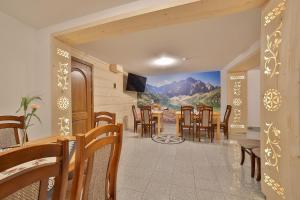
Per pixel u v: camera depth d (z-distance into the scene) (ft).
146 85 26.45
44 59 8.73
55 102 8.73
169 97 25.40
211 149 12.39
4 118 5.68
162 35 9.96
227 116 15.60
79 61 12.53
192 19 6.81
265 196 6.15
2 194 1.61
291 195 4.51
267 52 5.71
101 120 7.80
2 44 7.44
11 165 1.66
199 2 5.64
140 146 13.20
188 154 11.28
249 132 18.42
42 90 8.75
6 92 7.59
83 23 7.70
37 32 8.92
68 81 9.61
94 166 3.10
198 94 23.79
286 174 4.73
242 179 7.72
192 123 15.67
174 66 19.13
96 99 14.83
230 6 5.93
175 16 6.59
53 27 8.49
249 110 20.58
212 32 9.53
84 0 6.52
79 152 2.63
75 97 12.04
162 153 11.49
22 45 8.27
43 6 6.91
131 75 21.53
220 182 7.46
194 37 10.25
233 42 11.16
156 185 7.22
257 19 8.03
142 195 6.48
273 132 5.42
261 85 6.12
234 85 17.87
